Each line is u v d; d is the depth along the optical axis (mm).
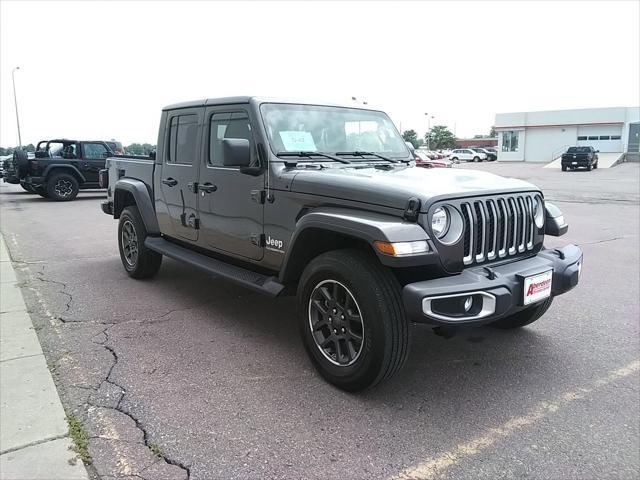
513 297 3211
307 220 3469
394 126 5191
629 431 2992
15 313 4902
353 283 3186
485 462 2705
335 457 2736
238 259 4480
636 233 9688
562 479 2580
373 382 3232
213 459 2713
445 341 4320
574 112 51906
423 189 3189
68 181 16391
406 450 2801
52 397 3301
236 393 3406
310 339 3596
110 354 4012
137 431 2961
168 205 5375
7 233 9883
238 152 3840
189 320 4781
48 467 2609
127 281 6133
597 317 4918
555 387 3521
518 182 3814
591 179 27031
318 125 4445
